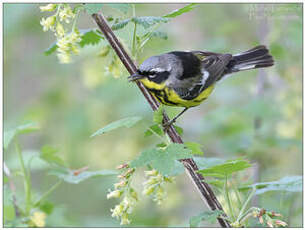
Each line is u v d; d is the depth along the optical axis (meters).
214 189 7.92
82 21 15.84
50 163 9.13
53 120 17.28
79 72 17.38
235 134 13.88
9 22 15.14
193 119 16.88
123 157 14.91
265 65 9.84
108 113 16.17
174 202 13.45
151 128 7.26
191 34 16.98
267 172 12.73
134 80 7.75
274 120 14.09
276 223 6.52
